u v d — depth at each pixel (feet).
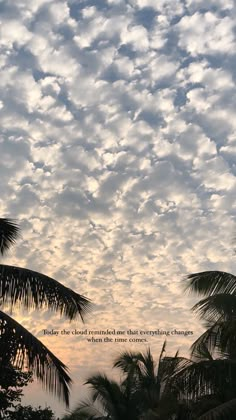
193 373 55.11
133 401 90.63
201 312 57.57
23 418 47.98
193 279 59.57
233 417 52.26
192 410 62.03
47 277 45.52
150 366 91.76
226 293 57.57
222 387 56.34
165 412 66.54
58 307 45.42
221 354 61.05
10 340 42.86
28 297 44.60
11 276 44.27
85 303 46.65
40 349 43.34
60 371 43.91
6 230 46.16
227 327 54.85
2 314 43.52
